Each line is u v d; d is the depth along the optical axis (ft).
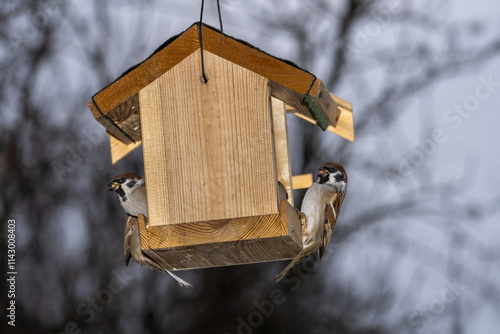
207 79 19.95
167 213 19.62
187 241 19.51
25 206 40.37
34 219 40.27
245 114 19.80
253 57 20.01
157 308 40.19
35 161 41.09
